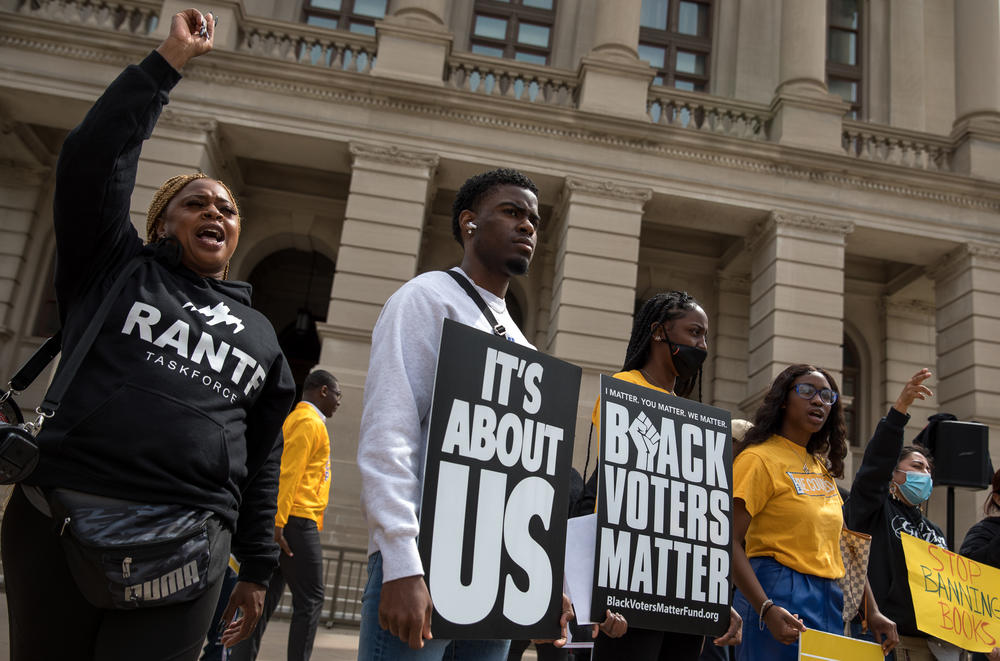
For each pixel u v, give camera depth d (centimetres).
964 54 1662
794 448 373
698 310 342
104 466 206
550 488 230
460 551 207
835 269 1493
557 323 1422
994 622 446
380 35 1506
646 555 271
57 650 210
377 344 226
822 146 1552
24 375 228
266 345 252
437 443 209
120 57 1426
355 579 1184
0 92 1409
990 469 542
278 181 1700
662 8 1916
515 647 543
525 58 1841
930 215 1551
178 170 1386
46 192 1623
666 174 1503
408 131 1460
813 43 1606
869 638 412
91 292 229
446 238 1708
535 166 1476
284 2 1791
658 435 287
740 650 349
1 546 216
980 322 1513
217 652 482
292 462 519
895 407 436
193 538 214
